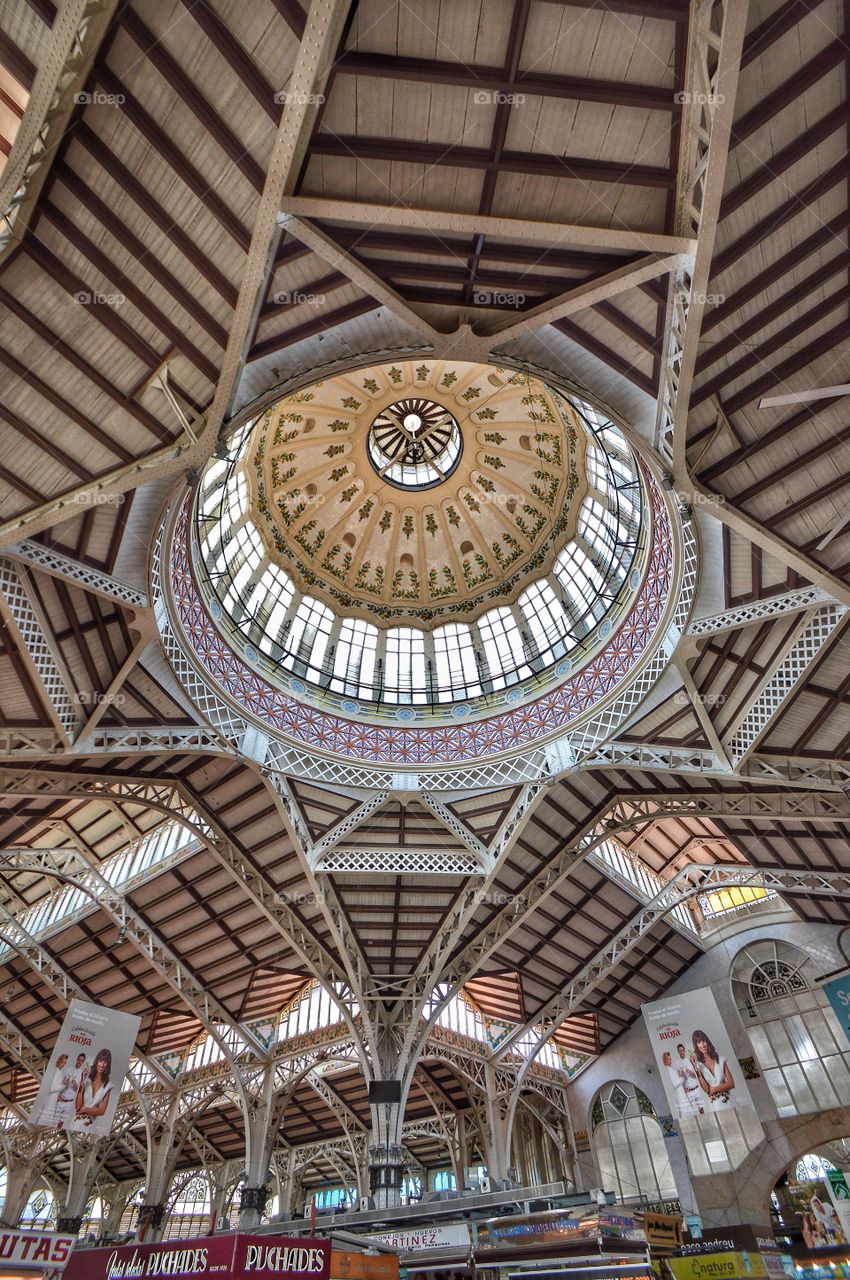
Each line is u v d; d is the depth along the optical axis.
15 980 34.09
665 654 22.19
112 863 31.67
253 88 10.91
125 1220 48.16
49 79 10.04
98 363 13.84
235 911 30.39
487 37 10.63
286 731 26.22
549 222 12.57
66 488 15.38
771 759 22.28
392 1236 15.59
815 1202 32.00
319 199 11.73
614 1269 12.63
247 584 28.78
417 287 13.89
